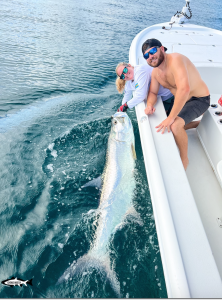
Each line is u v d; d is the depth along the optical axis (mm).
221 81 2906
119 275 1646
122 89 2863
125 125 2379
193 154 2143
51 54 5941
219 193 1861
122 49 6609
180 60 1807
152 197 1513
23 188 2260
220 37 3916
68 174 2404
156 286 1581
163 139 1771
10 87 4270
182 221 1262
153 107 2123
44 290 1571
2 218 1996
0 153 2672
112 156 2326
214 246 1529
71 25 8711
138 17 10984
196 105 1972
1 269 1676
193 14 12664
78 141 2871
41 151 2713
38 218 2004
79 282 1613
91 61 5664
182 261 1105
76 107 3666
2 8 10289
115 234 1883
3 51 5910
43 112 3508
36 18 9242
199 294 1005
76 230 1912
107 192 2160
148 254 1751
